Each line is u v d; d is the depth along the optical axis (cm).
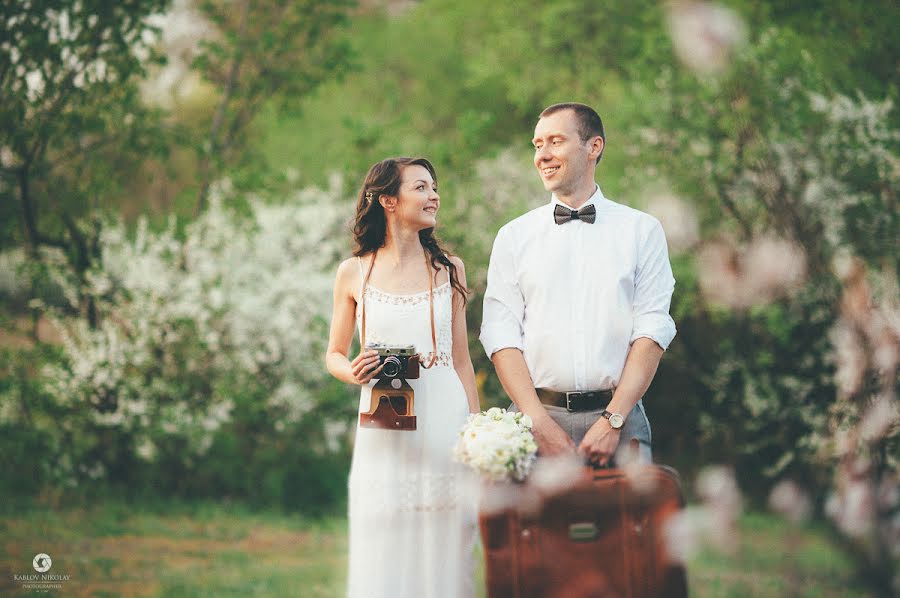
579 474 368
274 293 929
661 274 417
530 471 371
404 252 437
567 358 408
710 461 929
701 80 902
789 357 886
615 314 409
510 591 367
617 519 363
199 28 1231
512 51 1342
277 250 969
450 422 426
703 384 959
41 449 905
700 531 743
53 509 845
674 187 927
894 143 791
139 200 1129
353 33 1759
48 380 902
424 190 432
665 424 971
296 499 936
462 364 452
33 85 873
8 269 974
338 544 777
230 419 916
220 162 1012
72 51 880
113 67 912
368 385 425
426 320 429
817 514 783
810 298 839
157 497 916
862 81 820
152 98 1215
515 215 1022
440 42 1734
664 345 407
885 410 639
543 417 401
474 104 1688
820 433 820
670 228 910
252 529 820
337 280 449
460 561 422
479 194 1036
